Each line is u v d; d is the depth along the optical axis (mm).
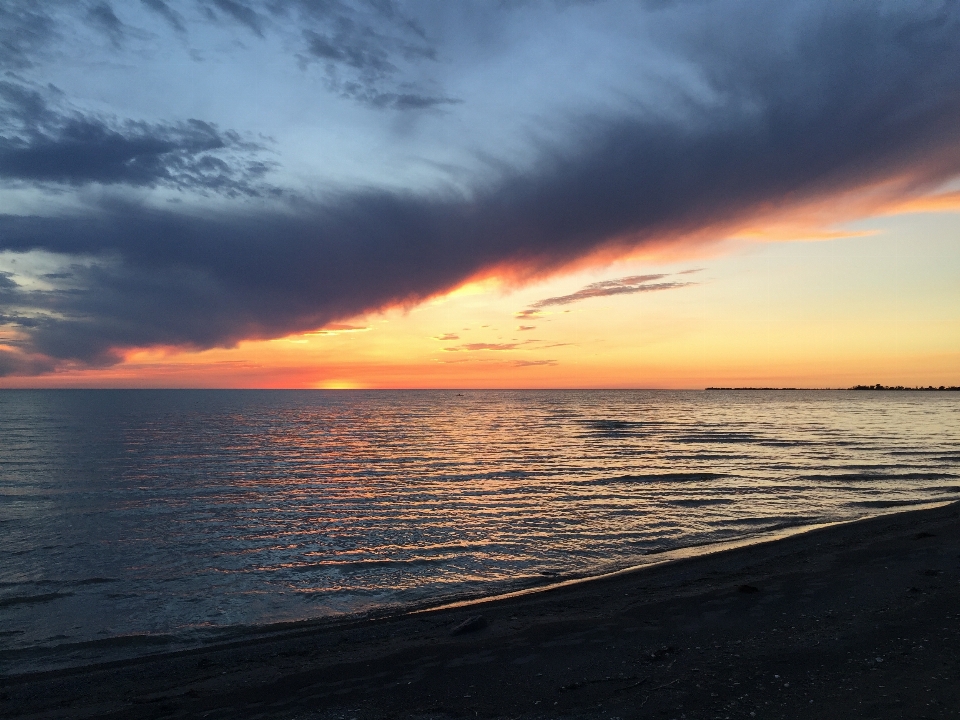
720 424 75812
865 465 34094
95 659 9641
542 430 66188
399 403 165875
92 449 44750
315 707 7031
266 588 13469
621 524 19609
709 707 6164
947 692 6086
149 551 16703
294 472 32875
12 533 19031
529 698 6840
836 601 9906
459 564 15195
